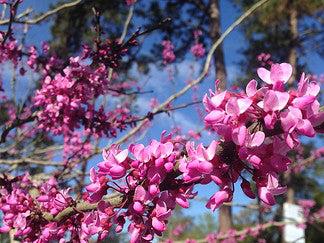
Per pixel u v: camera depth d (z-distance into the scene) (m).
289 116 1.55
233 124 1.60
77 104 4.34
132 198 1.93
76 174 5.85
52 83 4.38
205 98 1.66
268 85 1.65
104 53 4.28
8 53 4.84
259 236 10.06
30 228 2.57
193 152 1.73
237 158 1.69
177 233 11.53
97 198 1.97
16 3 4.46
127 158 1.92
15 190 2.76
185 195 1.86
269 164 1.66
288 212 7.88
